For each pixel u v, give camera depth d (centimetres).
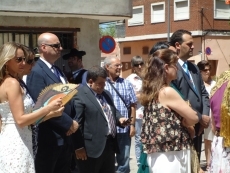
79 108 531
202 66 829
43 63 530
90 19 1109
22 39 1039
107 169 551
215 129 470
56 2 995
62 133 512
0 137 429
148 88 449
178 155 442
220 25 2972
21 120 417
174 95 437
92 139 532
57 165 534
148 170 466
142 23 3284
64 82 546
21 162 424
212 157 474
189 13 2958
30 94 503
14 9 956
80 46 1095
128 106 696
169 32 2961
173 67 450
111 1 1059
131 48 3394
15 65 433
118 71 698
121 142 685
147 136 451
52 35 540
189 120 435
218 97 461
